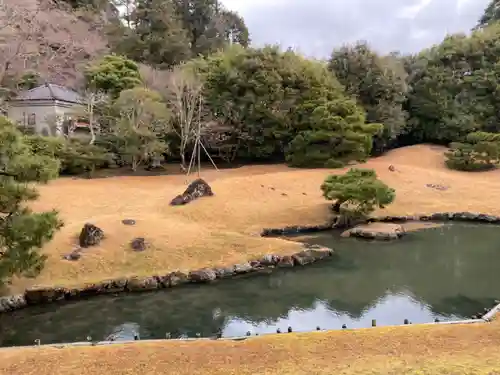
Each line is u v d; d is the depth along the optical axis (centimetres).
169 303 1454
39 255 1491
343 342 947
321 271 1741
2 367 855
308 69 3778
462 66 4509
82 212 2175
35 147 2420
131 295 1517
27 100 3359
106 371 835
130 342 1006
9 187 1283
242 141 3672
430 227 2414
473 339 945
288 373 801
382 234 2181
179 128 3528
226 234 1961
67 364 867
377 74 4122
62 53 4409
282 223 2297
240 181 2775
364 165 3397
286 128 3600
